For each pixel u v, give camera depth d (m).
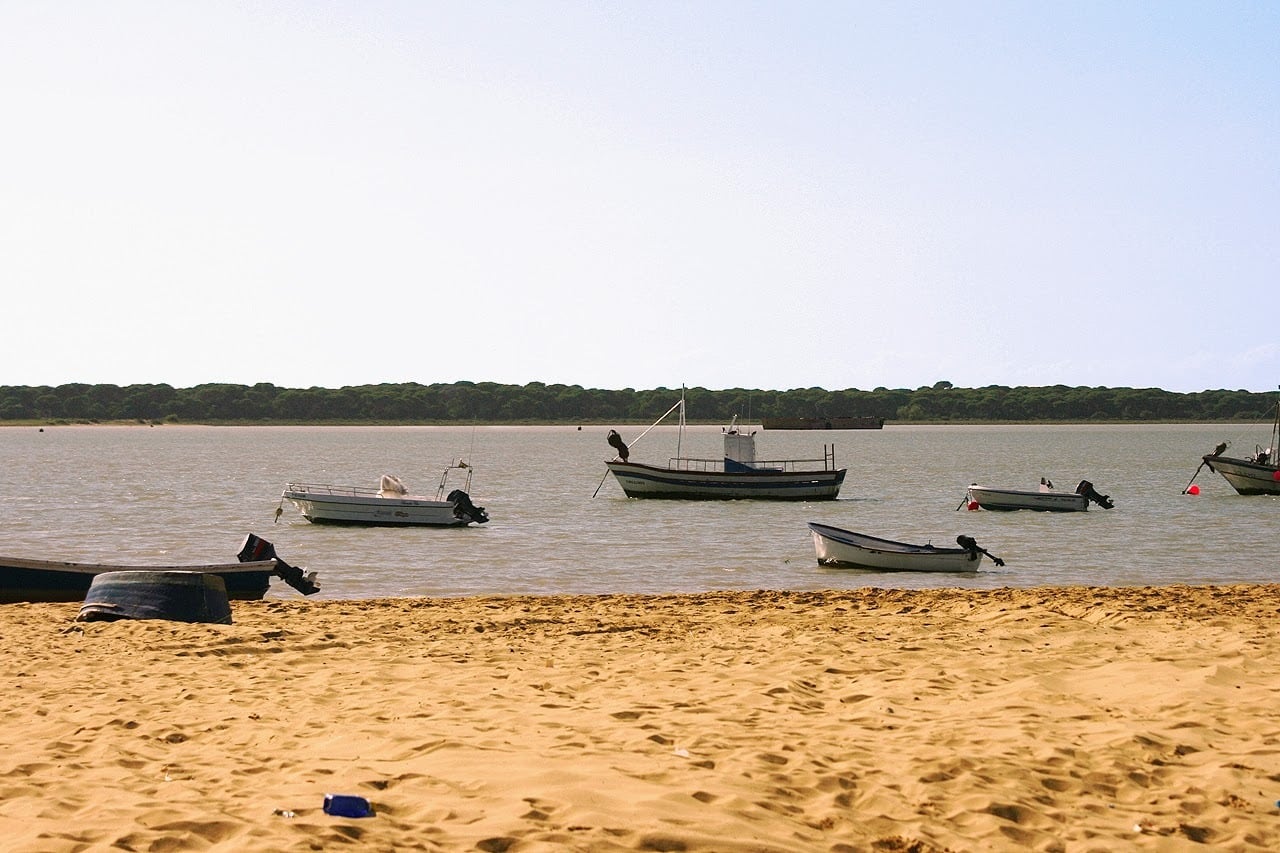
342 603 24.77
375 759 9.81
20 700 12.84
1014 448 163.25
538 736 10.73
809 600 24.48
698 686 13.49
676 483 63.94
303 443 196.50
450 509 48.91
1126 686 12.89
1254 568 35.47
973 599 24.17
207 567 25.00
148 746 10.50
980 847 7.87
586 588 31.67
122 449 160.75
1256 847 7.98
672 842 7.45
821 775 9.33
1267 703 11.84
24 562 23.84
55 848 7.14
